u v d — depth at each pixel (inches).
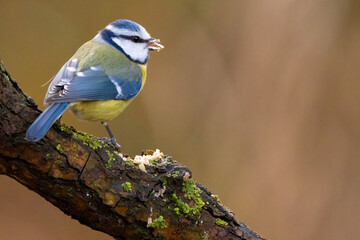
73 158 207.3
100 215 219.1
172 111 545.0
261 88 526.3
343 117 515.2
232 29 547.5
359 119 512.7
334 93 518.9
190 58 553.9
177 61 556.4
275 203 494.0
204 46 553.6
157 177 227.6
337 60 522.3
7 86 192.4
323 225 486.6
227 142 521.3
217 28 552.7
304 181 499.2
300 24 526.3
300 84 520.7
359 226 483.8
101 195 215.0
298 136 511.5
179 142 535.8
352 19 523.5
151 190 225.0
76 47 595.5
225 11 551.8
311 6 525.3
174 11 570.6
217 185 509.4
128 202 220.5
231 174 509.4
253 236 240.7
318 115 516.4
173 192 229.8
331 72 520.7
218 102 535.2
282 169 502.9
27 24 590.6
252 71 532.4
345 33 525.3
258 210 492.4
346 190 494.9
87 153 211.0
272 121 517.3
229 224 237.9
